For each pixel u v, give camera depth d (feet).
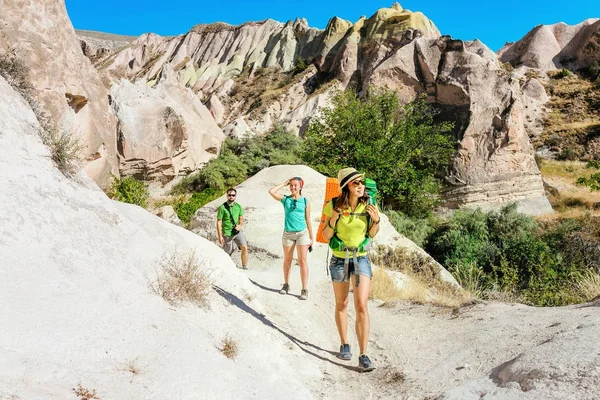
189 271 14.01
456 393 10.11
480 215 82.94
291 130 164.66
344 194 13.91
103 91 92.02
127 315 10.22
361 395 12.30
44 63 69.77
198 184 116.37
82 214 13.21
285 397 10.43
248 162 131.54
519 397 8.57
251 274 26.30
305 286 22.00
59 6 76.02
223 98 225.56
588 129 146.30
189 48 299.17
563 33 202.08
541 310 16.34
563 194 118.42
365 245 14.25
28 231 10.94
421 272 33.71
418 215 90.94
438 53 123.65
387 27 199.11
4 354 7.23
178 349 9.79
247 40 278.87
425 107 107.86
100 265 11.78
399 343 16.24
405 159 91.25
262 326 15.42
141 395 7.89
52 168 13.73
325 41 229.66
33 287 9.37
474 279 39.55
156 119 111.96
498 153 109.50
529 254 56.95
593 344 9.28
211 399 8.80
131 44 309.22
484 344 13.69
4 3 65.00
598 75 179.32
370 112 91.45
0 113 13.28
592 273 31.17
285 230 22.29
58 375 7.38
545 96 168.35
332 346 16.52
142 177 109.09
